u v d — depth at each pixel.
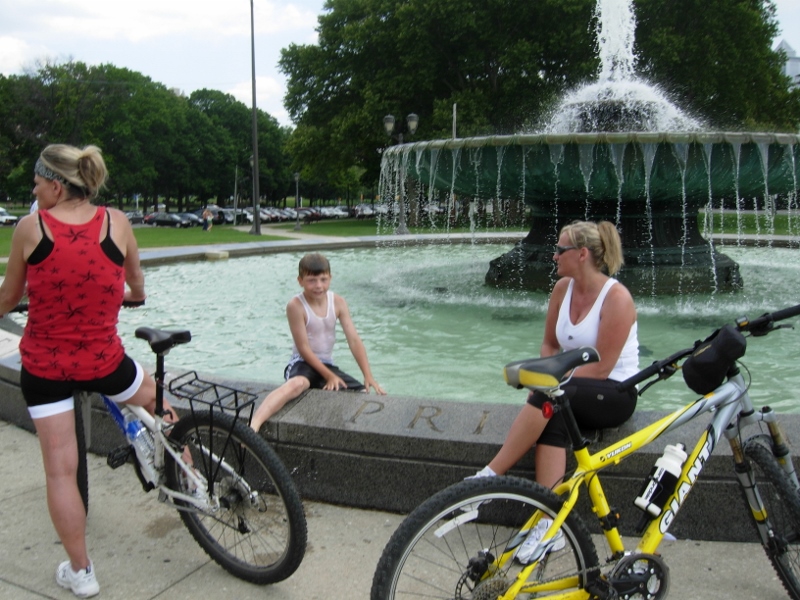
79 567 2.73
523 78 33.09
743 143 8.11
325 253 17.53
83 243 2.61
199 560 3.00
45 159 2.60
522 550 2.22
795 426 3.22
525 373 2.21
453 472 3.24
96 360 2.70
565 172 8.73
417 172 10.37
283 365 6.45
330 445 3.38
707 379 2.42
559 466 2.92
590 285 3.11
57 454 2.68
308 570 2.91
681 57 31.62
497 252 17.67
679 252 9.75
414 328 7.68
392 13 34.47
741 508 3.06
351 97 37.81
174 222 52.44
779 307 8.63
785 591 2.72
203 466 2.85
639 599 2.37
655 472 2.40
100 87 53.03
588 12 31.78
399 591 2.38
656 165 8.43
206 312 8.95
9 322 6.52
